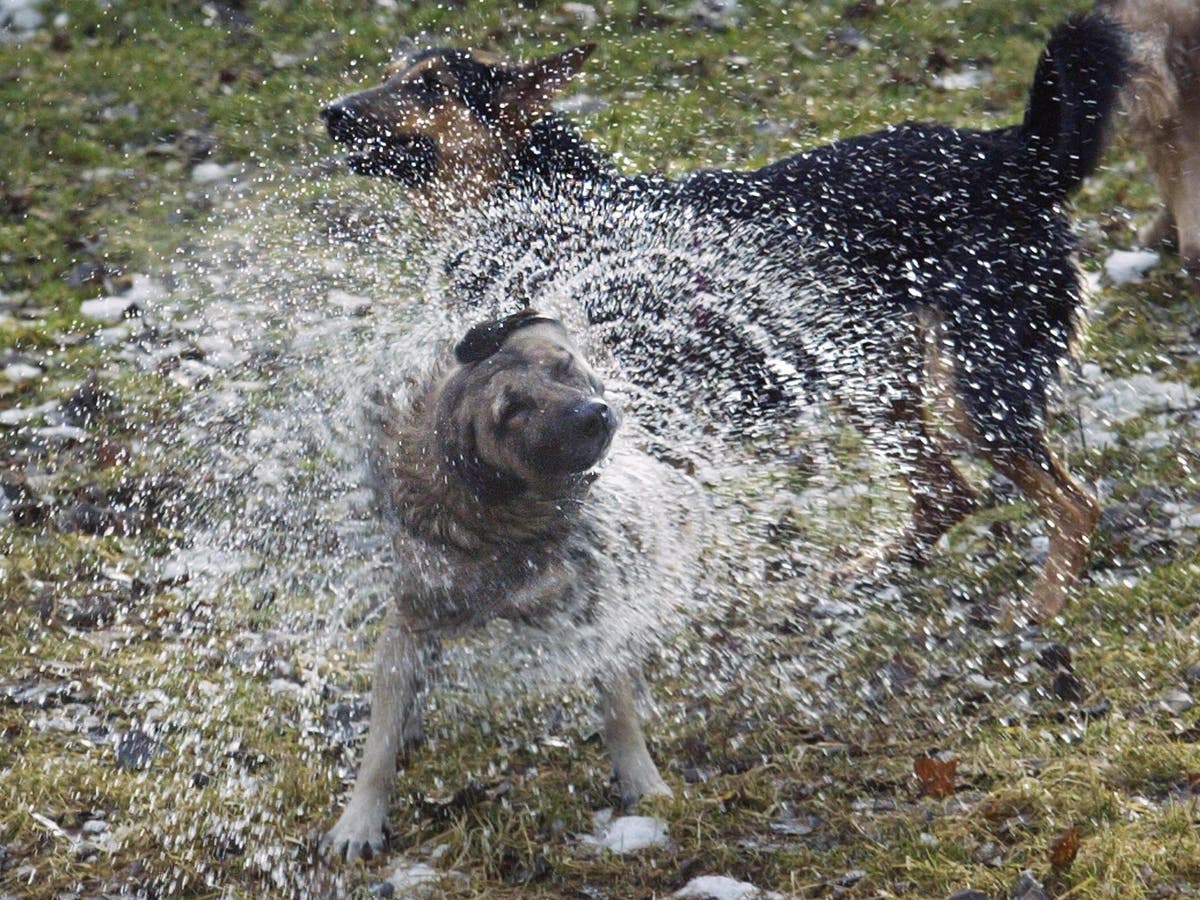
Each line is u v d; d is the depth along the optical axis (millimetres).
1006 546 5918
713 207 5965
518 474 3916
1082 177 5809
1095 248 8219
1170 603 5242
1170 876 3727
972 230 5781
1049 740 4484
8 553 6184
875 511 6059
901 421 5949
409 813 4473
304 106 11164
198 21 12453
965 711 4832
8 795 4551
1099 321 7496
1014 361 5758
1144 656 4922
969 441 5773
